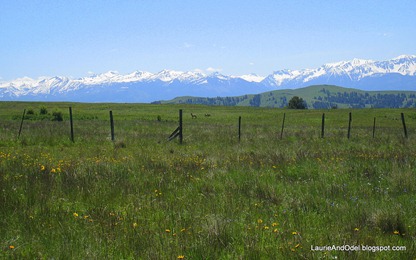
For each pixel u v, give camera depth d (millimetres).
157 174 12164
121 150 20328
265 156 16578
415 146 22328
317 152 18219
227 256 5672
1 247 5816
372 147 22531
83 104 140250
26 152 18625
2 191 8984
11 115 73625
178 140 26094
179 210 8086
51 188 9609
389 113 92312
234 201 8758
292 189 10148
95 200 8805
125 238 6312
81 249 5832
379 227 7133
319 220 7551
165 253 5672
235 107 142250
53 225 6938
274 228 6980
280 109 125688
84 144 23266
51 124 44062
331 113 97812
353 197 9305
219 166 13984
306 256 5523
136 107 127938
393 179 11039
